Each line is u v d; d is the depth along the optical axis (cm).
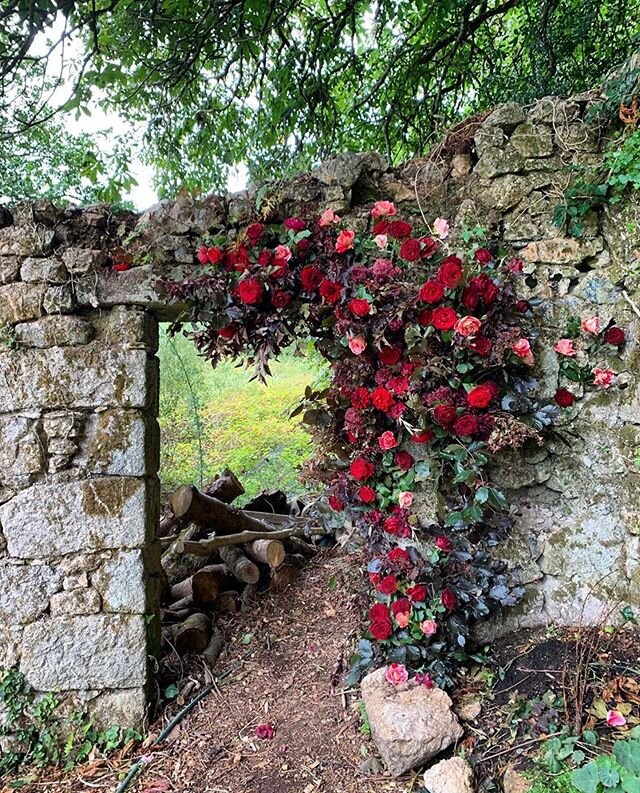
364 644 215
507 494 216
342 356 210
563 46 392
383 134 517
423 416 194
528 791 149
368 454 211
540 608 216
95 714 214
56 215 217
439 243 207
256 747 204
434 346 195
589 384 211
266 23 380
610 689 174
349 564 233
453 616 203
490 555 214
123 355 215
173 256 217
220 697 235
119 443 214
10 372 212
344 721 209
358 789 177
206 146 479
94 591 213
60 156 518
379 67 512
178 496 313
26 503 211
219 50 407
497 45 495
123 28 369
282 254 202
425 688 191
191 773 194
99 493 213
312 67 438
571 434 212
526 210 213
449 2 426
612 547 211
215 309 207
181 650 258
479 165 218
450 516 199
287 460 561
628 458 208
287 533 339
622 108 199
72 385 214
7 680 210
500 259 209
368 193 224
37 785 196
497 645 212
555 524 215
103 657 213
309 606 300
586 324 204
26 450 211
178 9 377
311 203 219
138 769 198
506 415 194
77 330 214
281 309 205
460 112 490
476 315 195
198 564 325
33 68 390
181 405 572
